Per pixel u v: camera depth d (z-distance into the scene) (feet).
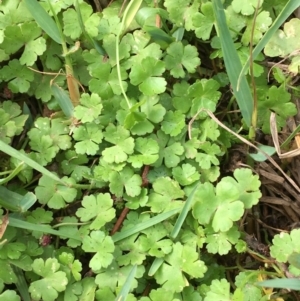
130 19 0.82
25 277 0.77
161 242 0.77
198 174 0.80
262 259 0.80
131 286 0.75
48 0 0.77
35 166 0.74
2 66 0.87
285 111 0.82
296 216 0.86
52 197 0.80
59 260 0.77
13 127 0.81
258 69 0.82
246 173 0.78
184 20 0.85
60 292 0.77
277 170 0.87
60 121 0.84
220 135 0.84
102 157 0.82
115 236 0.78
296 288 0.72
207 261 0.81
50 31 0.81
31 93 0.85
